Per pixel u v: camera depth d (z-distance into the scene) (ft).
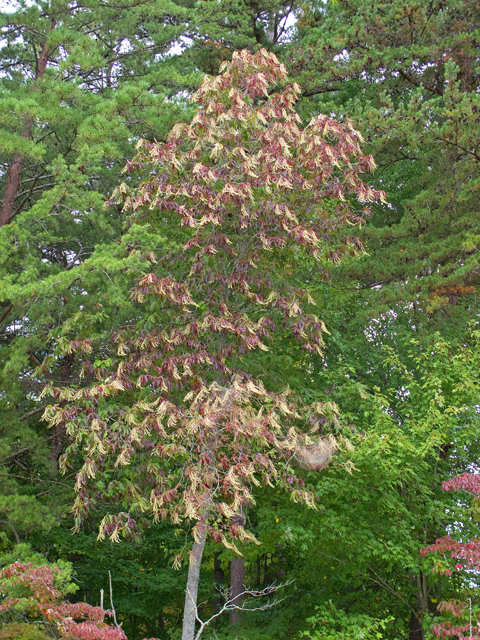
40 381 40.34
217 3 54.49
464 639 23.41
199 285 28.17
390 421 30.55
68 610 22.21
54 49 43.21
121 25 50.49
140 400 24.86
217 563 56.03
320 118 26.91
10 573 22.56
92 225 45.73
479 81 47.93
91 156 33.19
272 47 58.70
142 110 39.96
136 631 63.26
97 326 38.19
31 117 34.45
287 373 36.04
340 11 50.24
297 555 38.60
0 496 32.09
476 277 43.06
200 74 45.60
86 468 24.12
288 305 26.16
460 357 32.68
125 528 24.84
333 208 30.81
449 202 43.47
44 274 39.47
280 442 25.07
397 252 42.83
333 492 31.96
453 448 35.04
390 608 38.68
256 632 38.78
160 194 27.43
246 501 24.76
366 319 40.32
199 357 25.22
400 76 48.16
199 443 24.84
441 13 44.29
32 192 42.27
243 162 25.64
